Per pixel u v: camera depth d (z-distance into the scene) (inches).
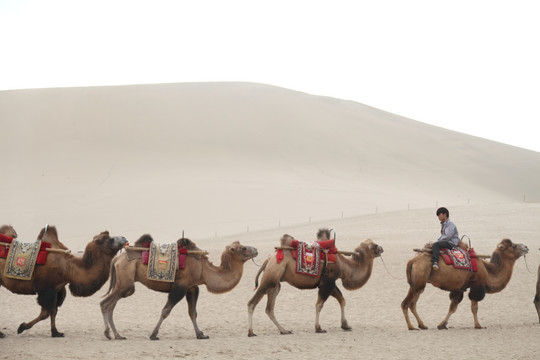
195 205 2059.5
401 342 469.1
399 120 4490.7
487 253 1003.3
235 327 561.0
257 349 438.3
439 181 3358.8
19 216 1861.5
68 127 3105.3
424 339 482.6
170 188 2255.2
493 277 561.0
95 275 494.6
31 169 2496.3
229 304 689.0
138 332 527.2
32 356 394.9
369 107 4746.6
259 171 2770.7
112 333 516.7
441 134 4313.5
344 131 3779.5
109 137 3056.1
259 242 1327.5
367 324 578.6
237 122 3501.5
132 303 694.5
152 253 487.8
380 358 410.6
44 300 479.8
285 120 3678.6
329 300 711.1
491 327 551.8
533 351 434.0
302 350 436.8
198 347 443.5
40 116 3189.0
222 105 3703.3
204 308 667.4
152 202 2068.2
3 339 464.8
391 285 781.9
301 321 597.0
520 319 599.8
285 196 2272.4
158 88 3853.3
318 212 2089.1
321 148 3415.4
